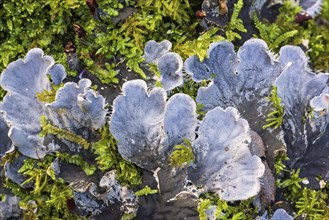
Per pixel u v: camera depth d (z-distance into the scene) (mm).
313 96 295
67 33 299
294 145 292
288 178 293
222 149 272
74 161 280
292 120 291
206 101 286
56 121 277
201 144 273
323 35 341
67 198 275
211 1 292
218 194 273
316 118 291
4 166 279
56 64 283
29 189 288
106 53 294
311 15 331
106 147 279
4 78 279
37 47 295
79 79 290
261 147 281
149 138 275
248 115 289
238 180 270
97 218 279
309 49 328
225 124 272
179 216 274
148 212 277
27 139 277
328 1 352
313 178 294
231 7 300
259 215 283
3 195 285
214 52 288
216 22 294
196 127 277
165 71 283
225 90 289
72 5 292
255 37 310
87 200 276
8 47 293
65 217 287
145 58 292
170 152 276
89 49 294
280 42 318
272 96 284
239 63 288
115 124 273
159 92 272
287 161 292
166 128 271
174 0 297
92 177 278
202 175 275
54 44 298
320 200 293
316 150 297
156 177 280
